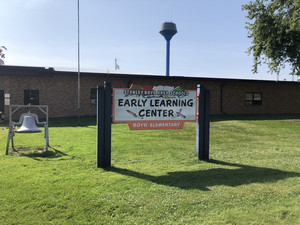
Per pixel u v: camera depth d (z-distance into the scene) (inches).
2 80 759.7
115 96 243.3
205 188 179.5
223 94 945.5
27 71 703.7
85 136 401.4
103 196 163.2
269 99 1021.8
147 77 820.0
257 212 143.7
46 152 283.1
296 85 1069.1
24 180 190.5
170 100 263.0
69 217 136.9
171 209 146.9
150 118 256.8
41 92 737.6
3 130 473.1
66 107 763.4
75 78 773.9
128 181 192.5
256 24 772.6
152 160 258.8
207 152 267.3
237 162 255.4
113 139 378.6
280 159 268.7
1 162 242.8
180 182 191.9
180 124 266.8
